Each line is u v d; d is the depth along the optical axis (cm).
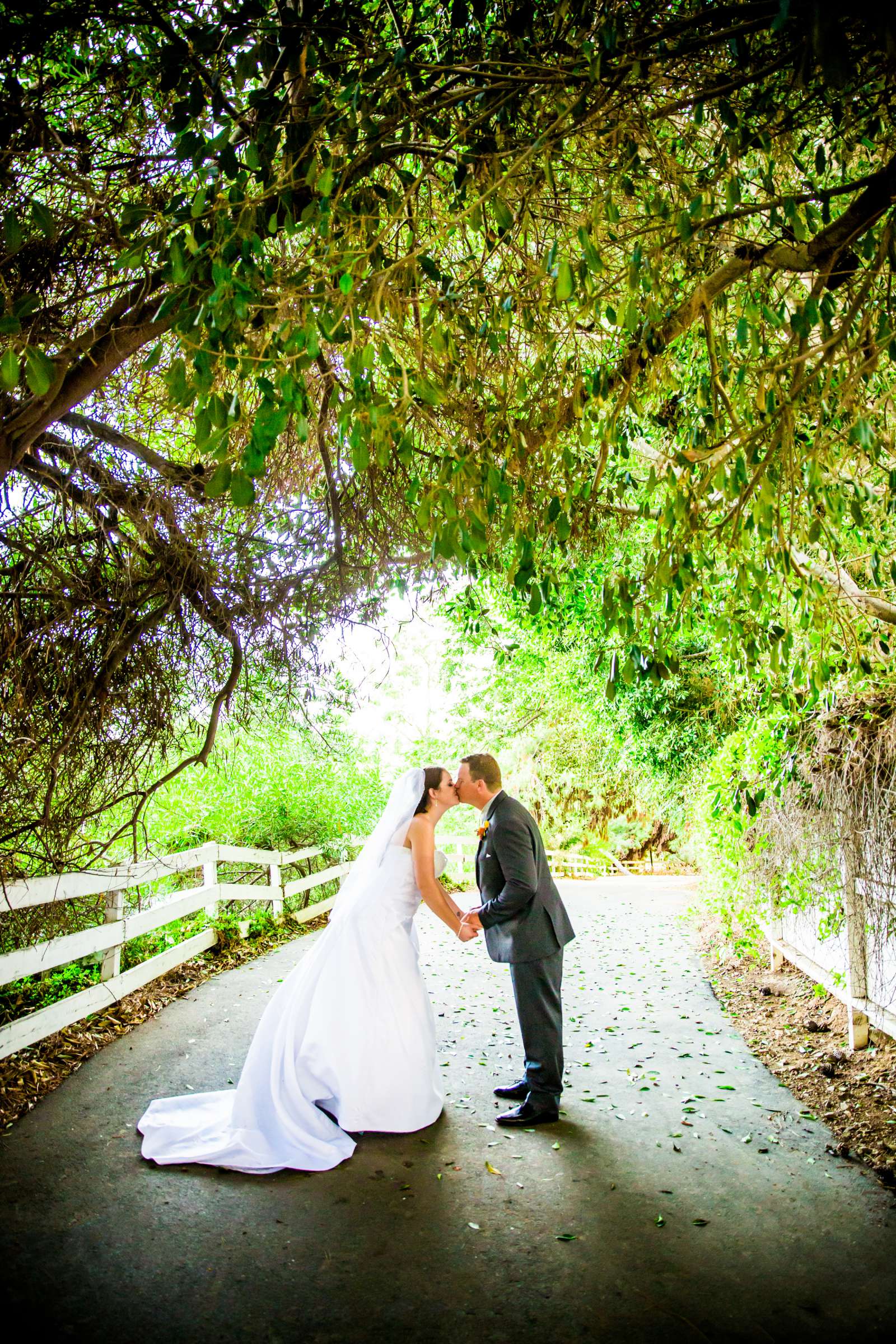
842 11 192
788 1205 375
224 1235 344
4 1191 371
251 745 747
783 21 200
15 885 482
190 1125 430
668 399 456
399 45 308
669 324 317
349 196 272
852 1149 431
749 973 807
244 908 1071
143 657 473
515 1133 452
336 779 1173
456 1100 499
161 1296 303
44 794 462
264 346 270
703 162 392
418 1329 289
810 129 387
